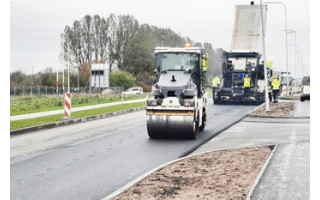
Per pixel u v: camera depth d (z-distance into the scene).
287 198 6.66
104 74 45.31
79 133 16.38
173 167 9.16
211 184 7.57
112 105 34.12
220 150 11.52
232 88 33.88
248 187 7.33
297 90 77.19
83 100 40.84
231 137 14.70
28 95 45.09
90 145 13.13
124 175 8.88
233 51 33.06
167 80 14.55
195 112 14.07
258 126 18.34
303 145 12.04
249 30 33.31
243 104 35.44
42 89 51.69
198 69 15.33
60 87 57.50
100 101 42.22
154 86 14.44
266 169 8.73
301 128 17.19
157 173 8.55
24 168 9.64
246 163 9.55
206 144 13.23
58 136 15.51
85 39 90.00
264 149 11.62
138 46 93.81
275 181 7.73
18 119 21.06
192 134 14.09
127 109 29.14
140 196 6.82
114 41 94.69
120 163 10.17
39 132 16.88
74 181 8.38
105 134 15.96
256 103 35.12
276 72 54.28
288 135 14.76
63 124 20.05
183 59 15.28
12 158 10.90
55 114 24.42
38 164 10.10
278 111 25.41
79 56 88.31
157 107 14.09
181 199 6.62
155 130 14.26
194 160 9.99
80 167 9.72
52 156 11.18
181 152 11.71
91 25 90.94
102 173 9.09
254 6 32.88
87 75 68.62
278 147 11.68
